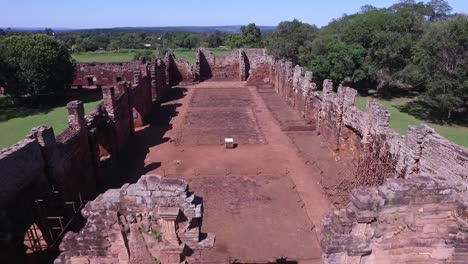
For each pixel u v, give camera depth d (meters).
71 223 19.30
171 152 30.05
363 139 24.14
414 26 56.38
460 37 38.81
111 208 10.84
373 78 59.78
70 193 20.41
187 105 46.03
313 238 18.44
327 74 55.59
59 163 19.02
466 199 11.12
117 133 28.61
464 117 44.31
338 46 55.34
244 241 18.16
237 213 20.69
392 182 11.11
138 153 29.97
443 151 16.30
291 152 30.05
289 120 38.59
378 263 11.68
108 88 27.03
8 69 45.09
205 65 67.12
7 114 44.84
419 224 11.30
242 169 26.69
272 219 20.12
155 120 39.53
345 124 27.50
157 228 11.00
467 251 11.48
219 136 34.06
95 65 59.69
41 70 46.38
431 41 41.16
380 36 54.59
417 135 17.83
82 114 22.30
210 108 44.62
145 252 11.31
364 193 11.11
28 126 38.69
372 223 11.16
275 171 26.36
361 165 23.88
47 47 47.16
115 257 11.46
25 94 48.41
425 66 42.25
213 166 27.23
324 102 32.34
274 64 55.88
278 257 16.97
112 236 11.16
